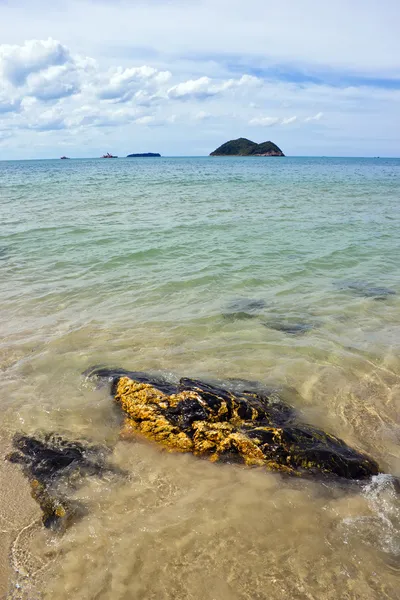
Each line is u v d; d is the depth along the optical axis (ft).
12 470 16.52
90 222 65.31
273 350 26.50
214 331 29.04
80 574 12.57
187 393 19.83
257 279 39.70
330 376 23.79
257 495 15.53
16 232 57.57
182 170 267.59
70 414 20.16
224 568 12.76
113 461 17.13
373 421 20.20
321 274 41.75
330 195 111.55
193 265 43.78
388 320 31.09
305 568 12.78
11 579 12.34
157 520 14.42
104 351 26.08
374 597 11.96
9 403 20.89
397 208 87.40
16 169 297.74
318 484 16.07
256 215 74.43
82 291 36.52
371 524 14.40
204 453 17.49
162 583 12.33
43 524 14.19
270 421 19.24
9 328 29.22
